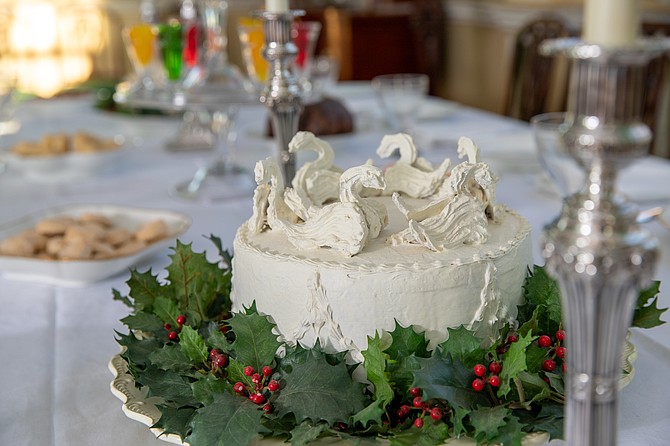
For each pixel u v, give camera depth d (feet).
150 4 6.64
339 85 8.35
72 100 7.61
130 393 2.37
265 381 2.27
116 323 3.28
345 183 2.47
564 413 2.10
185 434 2.10
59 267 3.61
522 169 5.33
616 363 1.51
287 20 3.58
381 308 2.32
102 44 15.01
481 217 2.49
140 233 4.03
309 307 2.38
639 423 2.40
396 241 2.49
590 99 1.36
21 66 14.76
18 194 5.27
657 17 9.12
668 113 7.59
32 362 2.93
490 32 12.81
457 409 2.01
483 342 2.40
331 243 2.46
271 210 2.64
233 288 2.74
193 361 2.42
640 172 4.75
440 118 6.68
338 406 2.13
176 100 4.88
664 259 3.64
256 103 4.86
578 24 10.44
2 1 14.49
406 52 13.67
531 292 2.49
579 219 1.43
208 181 5.20
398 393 2.19
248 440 2.03
